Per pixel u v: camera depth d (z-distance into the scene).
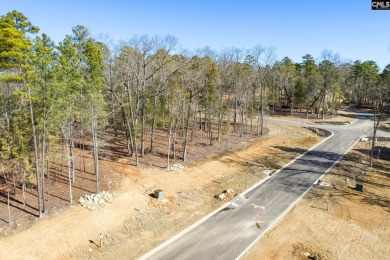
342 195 29.09
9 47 19.45
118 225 23.06
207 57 50.94
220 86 48.94
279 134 55.25
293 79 79.69
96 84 28.53
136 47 33.78
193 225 23.47
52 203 24.41
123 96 40.03
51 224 21.80
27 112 23.30
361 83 97.44
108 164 33.62
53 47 21.98
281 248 20.70
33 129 21.36
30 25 21.06
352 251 20.42
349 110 88.50
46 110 22.00
